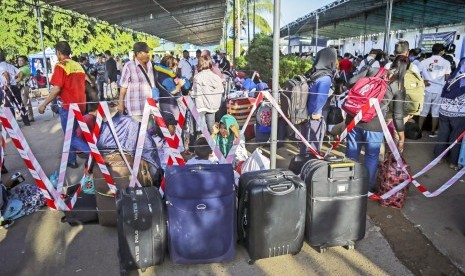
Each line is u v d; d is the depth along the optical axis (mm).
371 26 19562
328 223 2990
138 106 4551
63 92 4773
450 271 2785
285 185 2795
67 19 24547
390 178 3795
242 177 3016
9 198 3900
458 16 14141
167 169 2871
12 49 22453
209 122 5816
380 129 3762
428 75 6293
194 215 2727
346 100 3889
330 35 26188
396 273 2783
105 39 26812
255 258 2889
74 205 3666
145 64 4648
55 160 5824
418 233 3322
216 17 20703
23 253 3170
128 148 3693
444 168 4973
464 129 4773
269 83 9594
